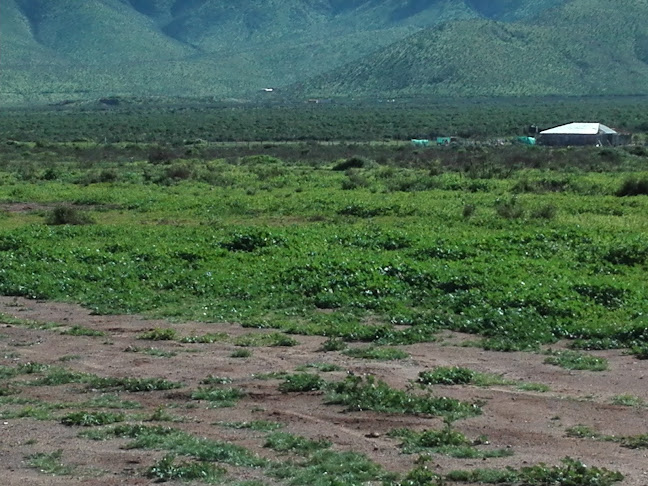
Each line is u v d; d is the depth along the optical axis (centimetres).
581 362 1535
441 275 2070
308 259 2319
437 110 15900
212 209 3603
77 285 2217
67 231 2959
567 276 2078
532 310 1825
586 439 1177
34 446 1183
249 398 1370
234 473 1080
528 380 1449
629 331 1678
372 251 2459
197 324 1877
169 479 1062
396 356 1591
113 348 1691
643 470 1066
